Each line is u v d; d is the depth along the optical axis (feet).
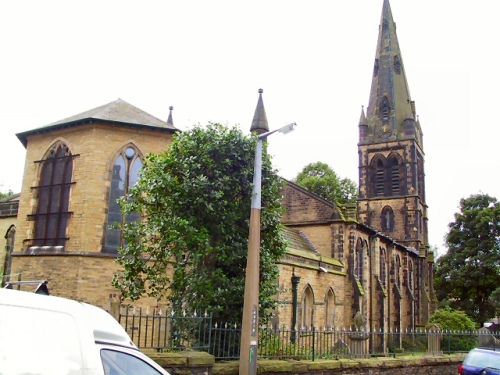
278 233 65.98
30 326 21.67
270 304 64.69
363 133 254.47
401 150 245.24
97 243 86.84
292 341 71.72
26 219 93.71
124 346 24.34
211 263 61.82
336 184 279.69
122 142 90.63
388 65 261.85
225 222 61.00
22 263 90.68
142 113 98.58
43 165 94.32
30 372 21.02
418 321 221.66
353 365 64.80
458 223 241.55
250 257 51.19
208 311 57.93
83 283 85.05
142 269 65.21
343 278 148.87
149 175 64.34
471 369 68.28
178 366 44.80
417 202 238.07
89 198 87.76
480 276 228.43
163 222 61.72
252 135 66.85
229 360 53.93
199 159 62.18
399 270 203.72
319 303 132.26
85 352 22.44
